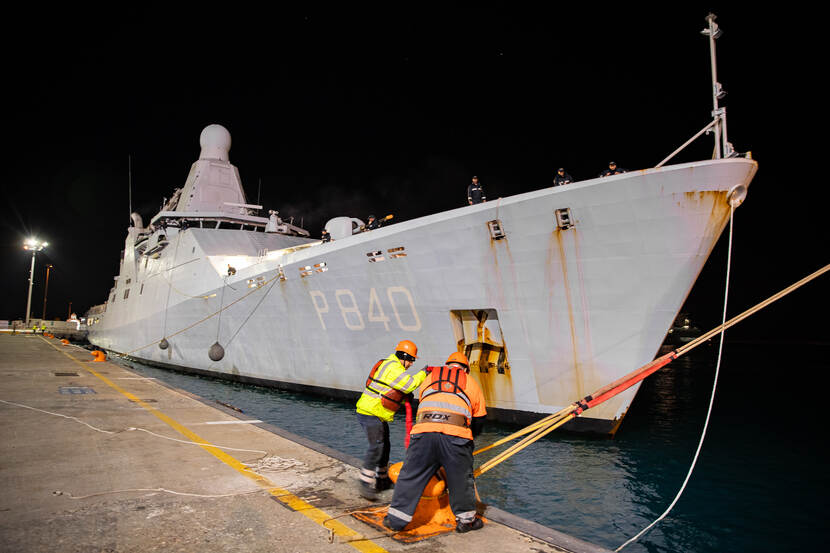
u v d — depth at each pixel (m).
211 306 18.81
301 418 12.55
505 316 10.63
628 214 8.92
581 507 7.08
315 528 3.76
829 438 11.59
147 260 26.19
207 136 25.52
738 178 8.13
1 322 59.50
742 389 21.34
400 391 4.57
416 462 3.73
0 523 3.77
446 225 10.78
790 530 6.46
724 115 8.48
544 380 10.49
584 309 9.78
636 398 18.52
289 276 14.76
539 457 9.20
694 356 42.19
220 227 23.52
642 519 6.75
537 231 9.78
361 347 13.47
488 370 11.23
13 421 7.58
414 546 3.48
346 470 5.31
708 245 8.62
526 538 3.67
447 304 11.37
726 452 10.23
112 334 32.78
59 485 4.69
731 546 6.00
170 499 4.34
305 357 15.27
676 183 8.45
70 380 12.75
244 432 7.14
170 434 6.92
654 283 9.08
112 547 3.37
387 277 12.19
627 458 9.26
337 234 16.14
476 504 3.95
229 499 4.37
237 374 18.14
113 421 7.71
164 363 23.03
